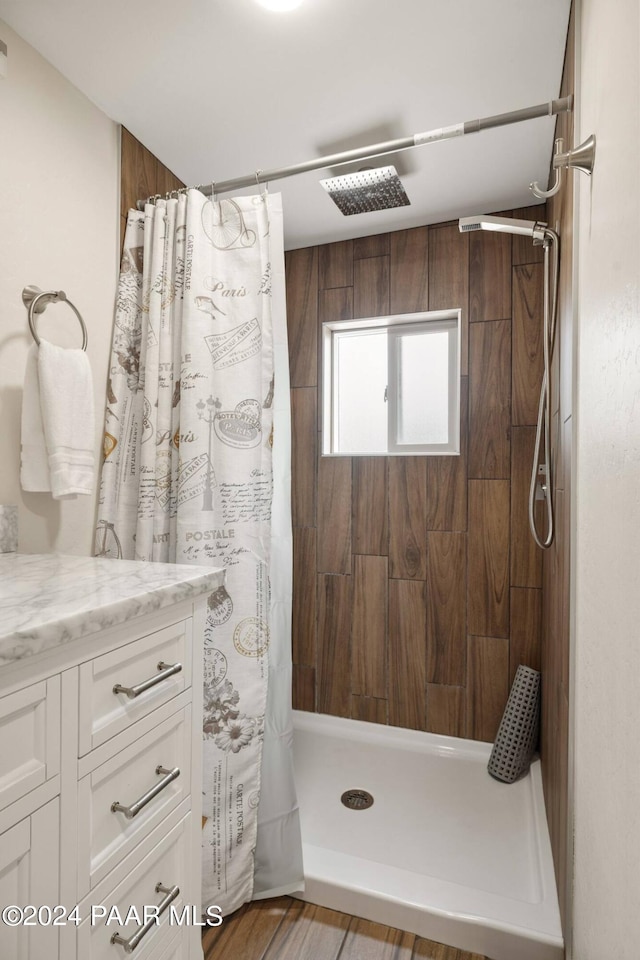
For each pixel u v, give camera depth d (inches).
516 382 86.5
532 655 85.6
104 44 53.3
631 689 24.5
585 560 41.1
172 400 61.9
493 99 61.5
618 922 27.0
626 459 26.4
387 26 51.2
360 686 95.4
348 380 101.8
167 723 37.9
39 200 54.6
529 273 85.8
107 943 32.3
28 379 50.1
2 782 25.4
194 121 64.9
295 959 51.6
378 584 94.3
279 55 54.7
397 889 56.6
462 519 89.4
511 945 51.0
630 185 25.7
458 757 86.9
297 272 99.8
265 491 59.8
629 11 26.3
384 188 73.4
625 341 26.8
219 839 55.7
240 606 58.5
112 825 32.9
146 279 63.9
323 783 80.3
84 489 51.3
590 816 36.8
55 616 27.8
